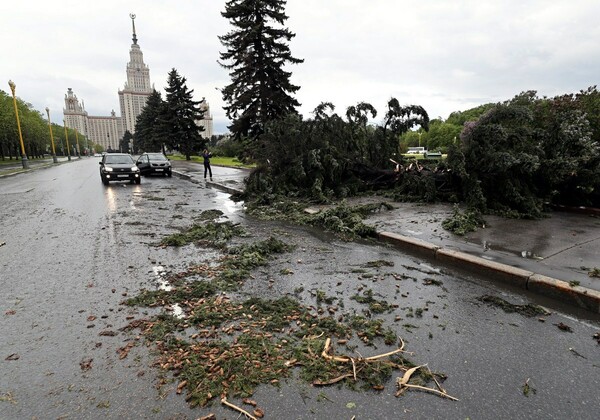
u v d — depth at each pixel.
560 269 4.71
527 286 4.51
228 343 3.30
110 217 9.98
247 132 28.28
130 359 3.09
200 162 42.56
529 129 9.27
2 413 2.46
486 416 2.41
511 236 6.40
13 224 8.98
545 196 8.88
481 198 8.49
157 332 3.51
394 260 5.79
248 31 25.58
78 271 5.35
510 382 2.75
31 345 3.32
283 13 25.66
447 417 2.40
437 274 5.12
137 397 2.62
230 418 2.41
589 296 3.94
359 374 2.86
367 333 3.44
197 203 12.77
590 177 8.30
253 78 25.72
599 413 2.43
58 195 15.18
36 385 2.76
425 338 3.39
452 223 7.12
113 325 3.68
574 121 9.00
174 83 50.47
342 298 4.30
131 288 4.66
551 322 3.69
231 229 8.10
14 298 4.36
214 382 2.76
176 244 6.86
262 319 3.75
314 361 3.02
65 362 3.05
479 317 3.80
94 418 2.42
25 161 35.53
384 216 8.56
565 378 2.79
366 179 13.22
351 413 2.45
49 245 6.90
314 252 6.31
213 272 5.23
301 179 12.56
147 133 72.12
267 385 2.74
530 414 2.43
